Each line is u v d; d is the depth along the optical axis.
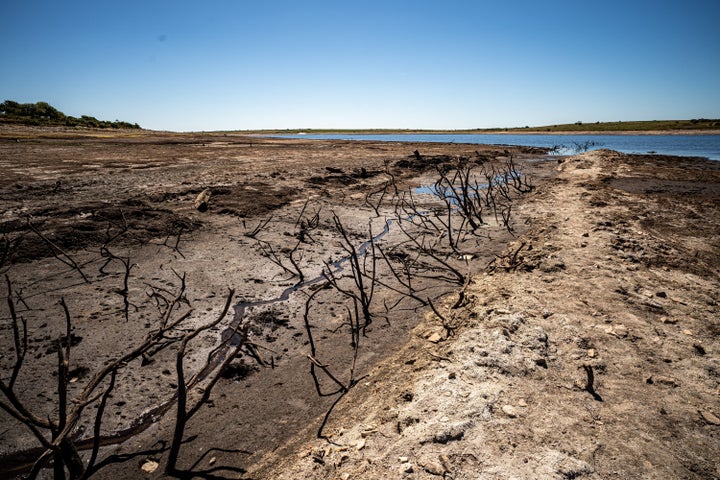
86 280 6.72
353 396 4.23
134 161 20.89
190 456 3.52
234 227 10.14
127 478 3.29
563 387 3.84
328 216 12.01
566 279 6.50
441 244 9.60
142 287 6.62
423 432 3.24
